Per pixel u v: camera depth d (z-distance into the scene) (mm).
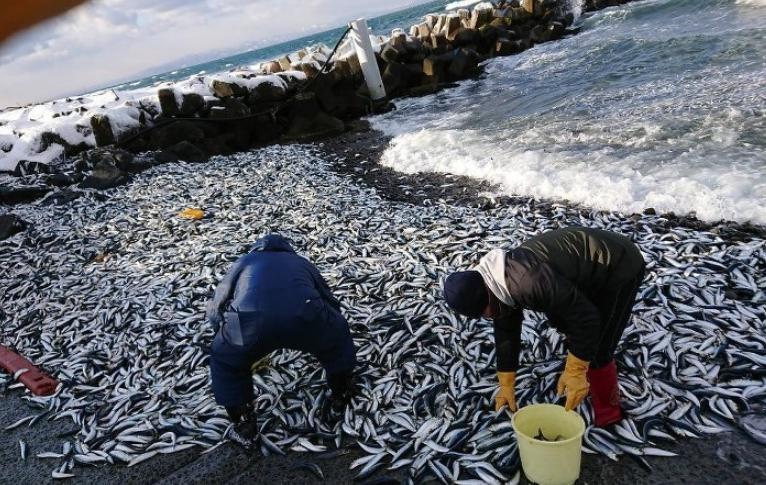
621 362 4402
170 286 7043
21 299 7574
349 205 9680
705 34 17359
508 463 3662
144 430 4586
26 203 11859
